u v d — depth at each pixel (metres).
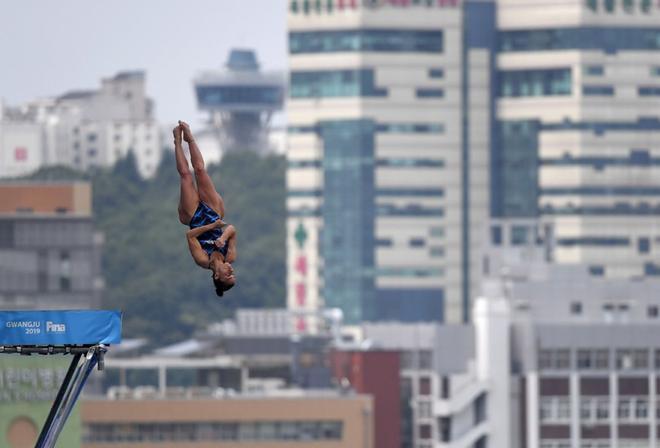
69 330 114.06
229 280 100.81
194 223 101.31
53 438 113.88
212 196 101.62
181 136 101.94
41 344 113.81
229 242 101.38
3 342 113.31
